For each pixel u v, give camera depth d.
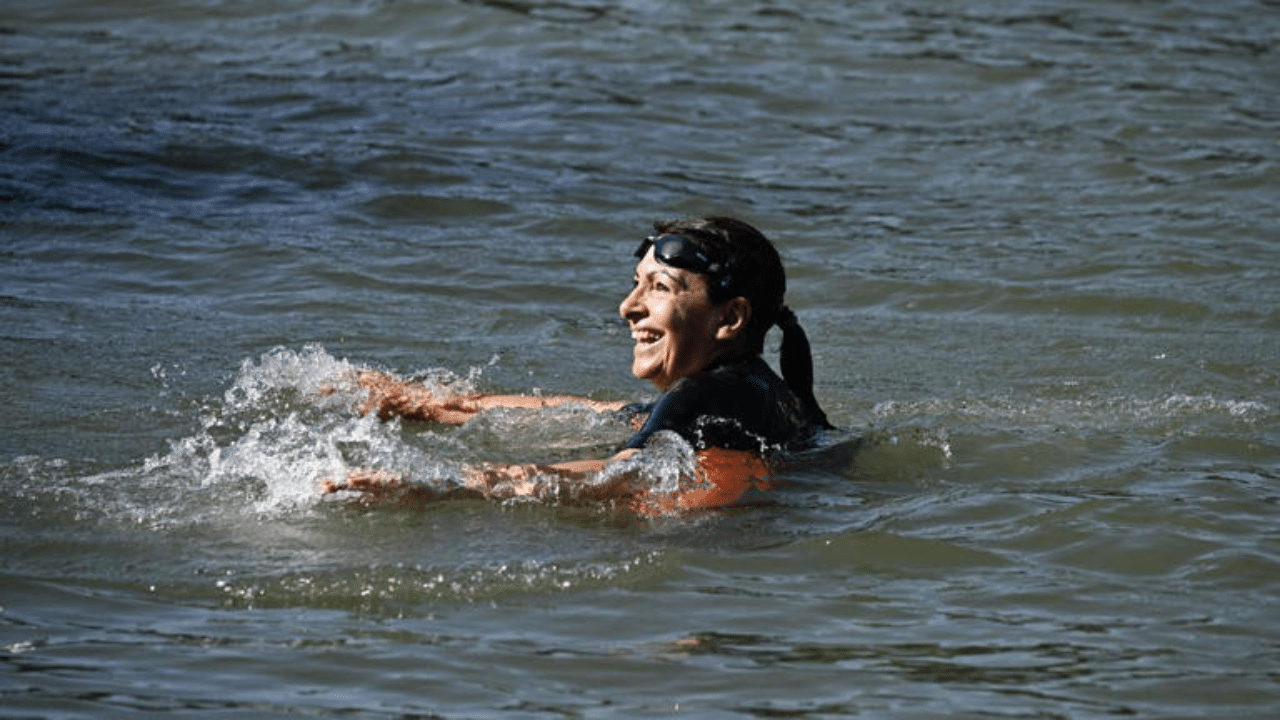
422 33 50.50
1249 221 33.81
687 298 19.94
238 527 17.55
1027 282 29.98
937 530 17.67
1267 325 27.38
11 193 33.72
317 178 36.22
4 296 27.44
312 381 22.75
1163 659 14.62
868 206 35.47
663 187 36.59
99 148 37.38
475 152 38.72
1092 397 23.45
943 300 29.19
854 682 14.12
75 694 13.68
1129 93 44.91
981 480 19.52
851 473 19.67
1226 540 17.36
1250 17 53.72
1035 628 15.27
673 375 20.25
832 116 42.97
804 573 16.56
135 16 51.84
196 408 22.00
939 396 23.64
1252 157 38.78
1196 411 22.62
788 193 36.44
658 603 15.77
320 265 30.17
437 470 18.59
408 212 34.22
